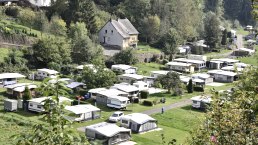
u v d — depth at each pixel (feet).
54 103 24.68
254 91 34.45
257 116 32.50
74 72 205.57
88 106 143.84
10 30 227.81
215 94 37.04
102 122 137.18
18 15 261.85
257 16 39.06
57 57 209.26
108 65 237.66
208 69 272.31
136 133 130.41
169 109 162.30
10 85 162.50
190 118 148.87
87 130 119.03
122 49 259.39
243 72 38.65
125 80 201.77
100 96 163.53
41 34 235.20
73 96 165.89
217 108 34.91
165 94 190.80
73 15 282.97
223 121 33.27
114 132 117.19
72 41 231.30
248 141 31.83
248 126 32.35
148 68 247.91
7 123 119.96
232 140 32.35
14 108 137.18
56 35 248.73
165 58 277.85
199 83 209.97
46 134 23.39
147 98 179.42
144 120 132.57
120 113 143.95
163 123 142.61
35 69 204.54
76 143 23.18
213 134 33.76
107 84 178.50
